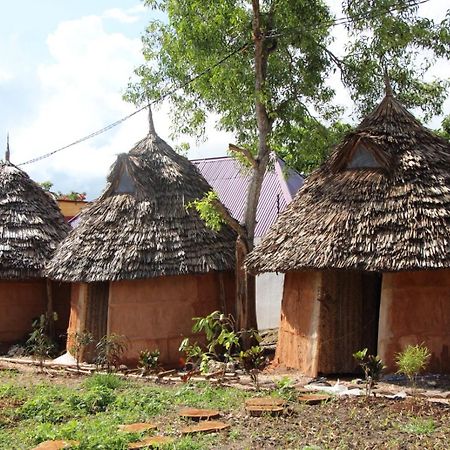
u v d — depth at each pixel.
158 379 12.32
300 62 16.06
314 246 11.92
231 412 9.23
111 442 7.43
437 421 8.55
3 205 18.31
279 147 16.61
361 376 12.29
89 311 15.48
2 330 18.03
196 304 15.27
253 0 14.85
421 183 12.02
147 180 15.97
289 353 13.39
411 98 16.23
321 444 7.62
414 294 11.83
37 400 9.65
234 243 15.84
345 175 13.09
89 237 15.52
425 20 14.88
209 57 15.45
